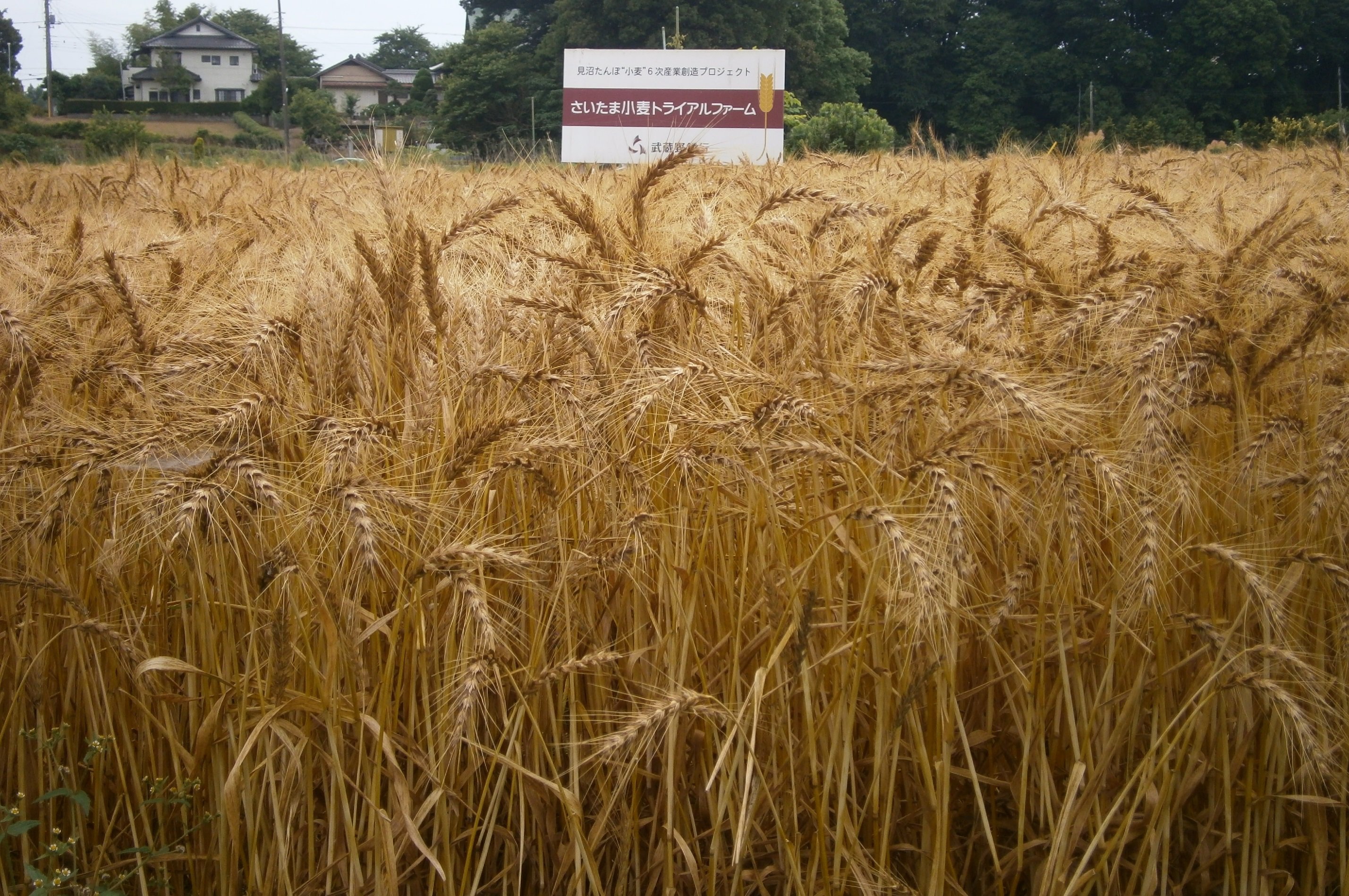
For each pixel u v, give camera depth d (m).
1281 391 3.52
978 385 3.06
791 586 3.05
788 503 3.26
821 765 3.19
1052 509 3.13
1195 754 3.12
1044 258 4.00
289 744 3.00
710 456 3.13
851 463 3.05
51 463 3.17
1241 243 3.79
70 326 3.71
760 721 3.17
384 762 3.15
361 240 3.48
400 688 3.11
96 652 3.15
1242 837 3.25
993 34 58.81
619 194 4.63
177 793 3.14
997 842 3.38
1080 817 3.03
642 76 17.92
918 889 3.19
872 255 3.68
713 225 4.51
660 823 3.21
